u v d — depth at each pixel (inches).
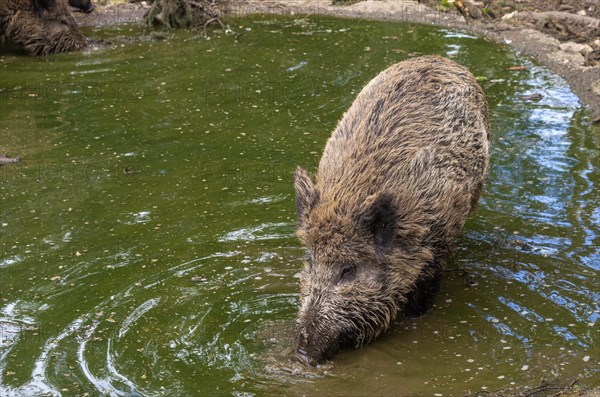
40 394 192.7
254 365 204.8
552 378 198.7
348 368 204.1
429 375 202.2
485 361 208.5
